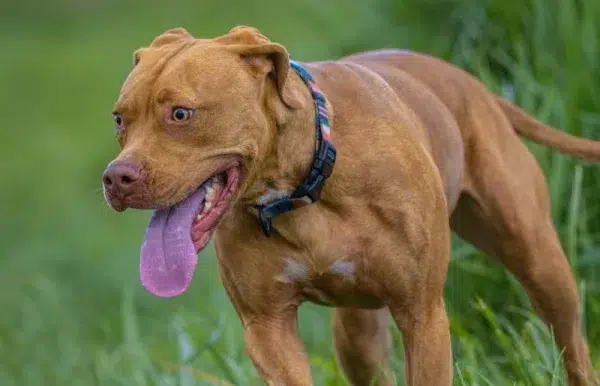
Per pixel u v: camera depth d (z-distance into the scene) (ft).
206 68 26.50
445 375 28.96
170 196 26.16
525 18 42.88
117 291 57.72
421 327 29.07
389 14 48.32
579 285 36.47
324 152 27.86
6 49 104.42
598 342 36.40
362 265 28.63
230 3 96.02
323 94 28.37
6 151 83.46
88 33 105.09
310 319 43.96
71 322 48.80
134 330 39.47
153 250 26.48
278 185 27.78
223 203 27.04
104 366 38.65
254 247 28.53
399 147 28.86
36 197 75.05
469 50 43.55
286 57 26.91
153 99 26.27
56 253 63.98
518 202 32.40
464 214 33.40
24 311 49.16
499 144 32.96
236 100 26.58
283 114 27.32
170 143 26.27
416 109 31.30
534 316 34.63
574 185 36.65
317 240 28.32
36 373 42.63
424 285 28.91
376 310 33.53
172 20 98.02
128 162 25.93
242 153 26.78
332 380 34.58
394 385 33.58
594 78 40.37
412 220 28.48
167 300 54.03
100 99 90.27
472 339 34.94
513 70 41.88
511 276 37.09
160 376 36.14
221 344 37.58
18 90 93.56
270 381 28.89
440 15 46.68
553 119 40.09
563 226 38.55
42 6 114.11
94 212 70.90
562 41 41.19
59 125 86.43
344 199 28.27
